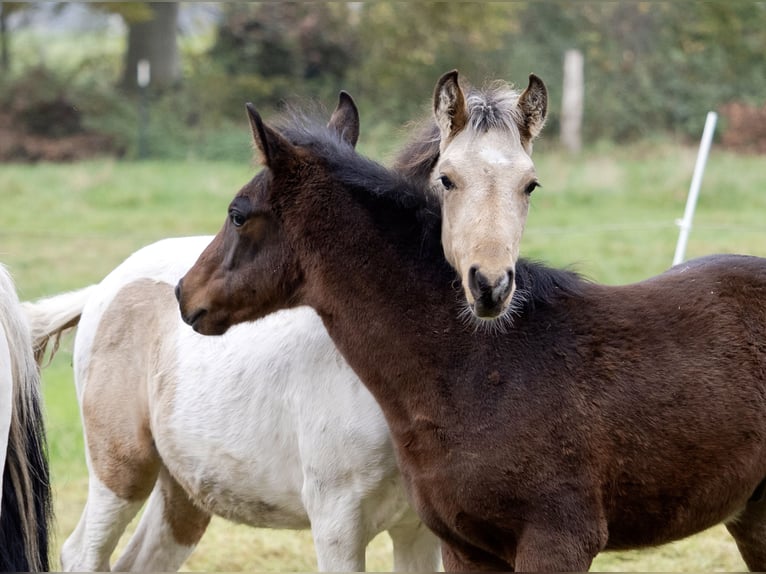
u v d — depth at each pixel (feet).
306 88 149.38
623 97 139.44
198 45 179.63
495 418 22.71
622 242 77.05
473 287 21.22
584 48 146.20
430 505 23.65
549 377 22.82
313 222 24.48
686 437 22.70
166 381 29.30
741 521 25.35
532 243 77.15
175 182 115.65
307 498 26.61
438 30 147.43
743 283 24.06
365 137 134.21
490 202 21.77
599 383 22.80
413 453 23.68
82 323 32.40
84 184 113.70
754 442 23.12
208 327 25.73
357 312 24.16
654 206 96.84
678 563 36.11
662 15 146.41
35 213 100.07
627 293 24.03
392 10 149.38
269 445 27.37
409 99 143.84
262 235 24.99
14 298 25.95
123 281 31.63
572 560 22.24
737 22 142.00
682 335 23.34
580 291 23.88
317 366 26.32
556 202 99.19
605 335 23.25
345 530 26.07
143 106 144.15
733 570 35.24
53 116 144.25
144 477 30.96
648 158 120.67
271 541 39.78
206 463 28.60
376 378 24.11
